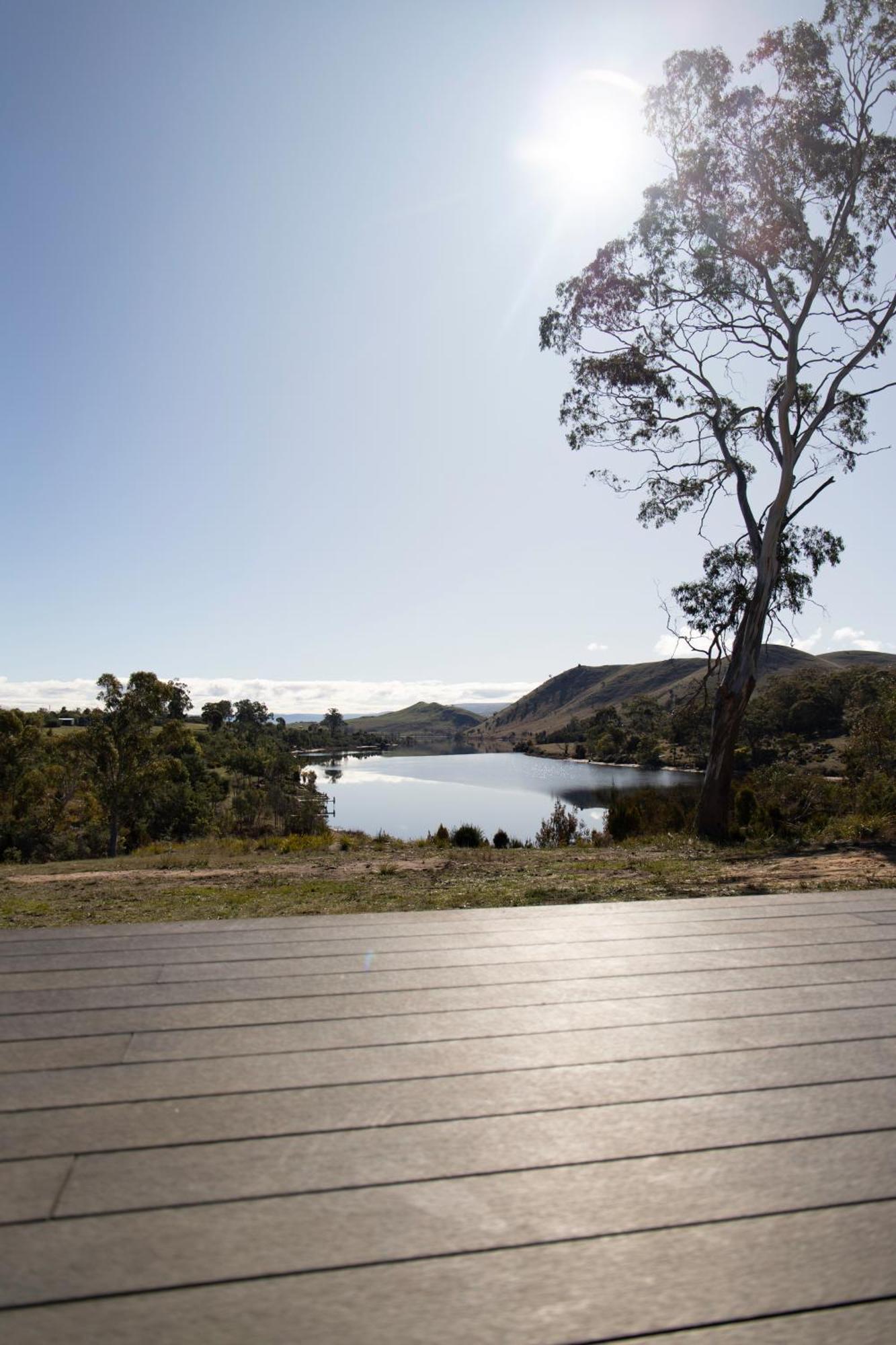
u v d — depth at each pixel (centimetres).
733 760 1253
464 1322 137
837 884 627
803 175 1266
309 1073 231
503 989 303
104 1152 188
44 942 371
